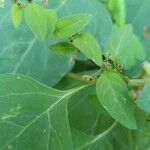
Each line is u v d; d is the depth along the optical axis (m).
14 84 0.17
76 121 0.20
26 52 0.20
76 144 0.19
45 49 0.20
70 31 0.18
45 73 0.20
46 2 0.19
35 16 0.17
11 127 0.16
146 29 0.24
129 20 0.24
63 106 0.17
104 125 0.21
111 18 0.23
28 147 0.16
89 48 0.17
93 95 0.18
